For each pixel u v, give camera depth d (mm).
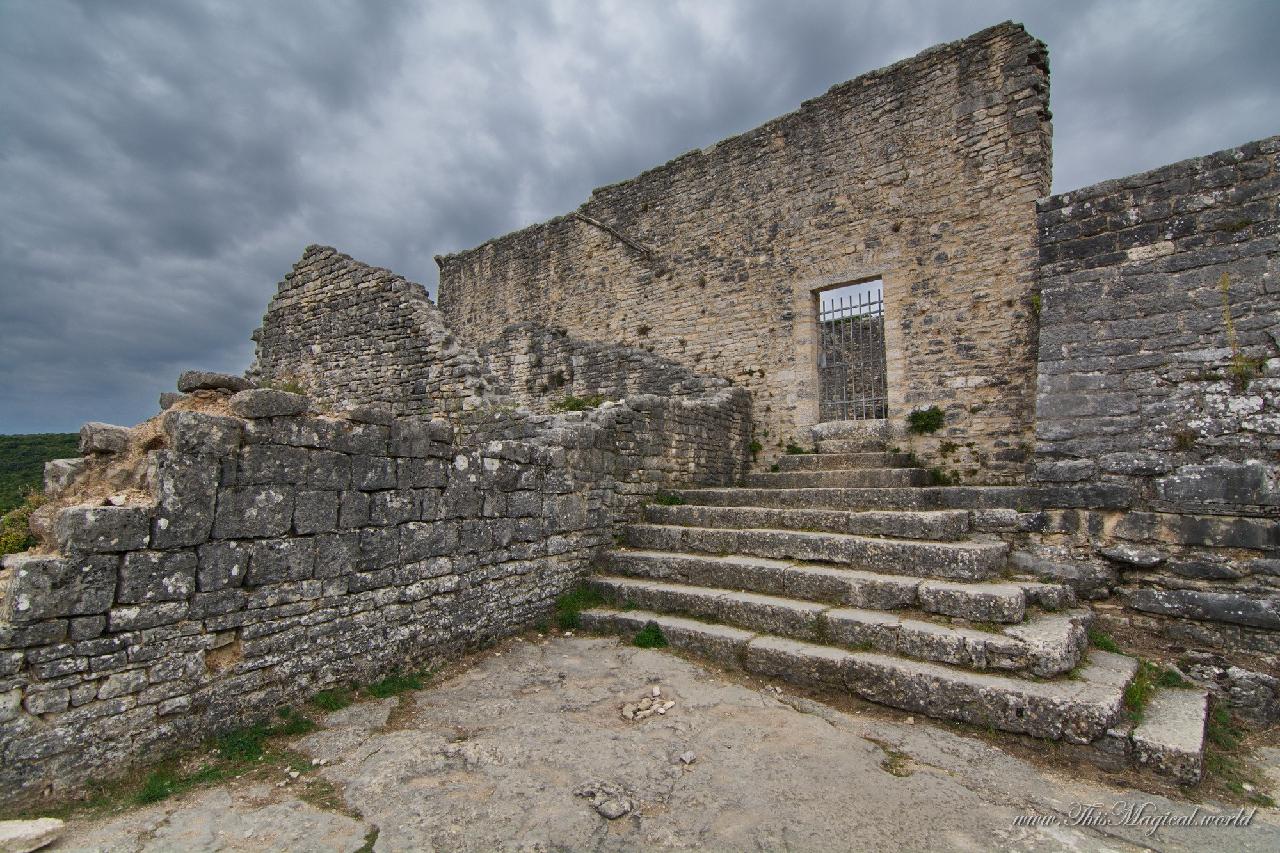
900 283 10617
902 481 8969
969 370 9891
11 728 3295
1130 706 4508
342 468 5043
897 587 5738
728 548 7434
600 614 6801
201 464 4156
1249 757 4465
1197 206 6160
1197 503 5539
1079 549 6031
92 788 3543
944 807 3555
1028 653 4680
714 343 12844
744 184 12648
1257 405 5473
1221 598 5285
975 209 10000
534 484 7023
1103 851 3219
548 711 4781
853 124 11312
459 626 5992
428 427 5816
